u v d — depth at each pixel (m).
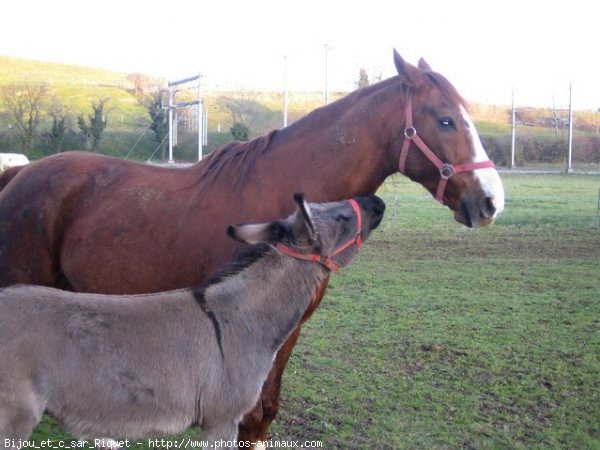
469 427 5.66
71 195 4.85
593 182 34.91
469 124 4.46
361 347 7.70
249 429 4.40
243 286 3.88
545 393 6.39
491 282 11.22
